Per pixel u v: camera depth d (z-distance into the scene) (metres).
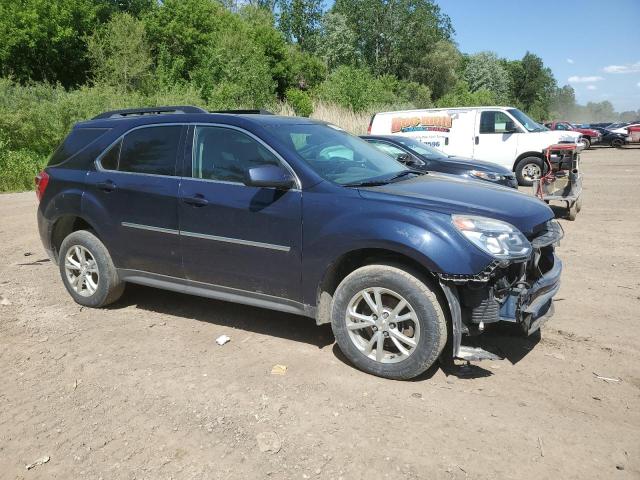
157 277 4.70
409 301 3.59
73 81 35.06
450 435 3.08
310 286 3.93
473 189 4.16
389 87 47.47
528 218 3.76
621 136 31.61
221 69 31.39
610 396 3.52
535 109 105.25
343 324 3.84
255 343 4.35
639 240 7.86
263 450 2.96
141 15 38.16
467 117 14.90
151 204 4.56
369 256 3.90
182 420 3.25
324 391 3.57
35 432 3.15
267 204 4.02
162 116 4.73
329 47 60.97
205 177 4.37
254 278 4.16
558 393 3.55
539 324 3.81
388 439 3.04
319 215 3.83
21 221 9.83
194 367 3.93
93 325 4.73
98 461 2.89
